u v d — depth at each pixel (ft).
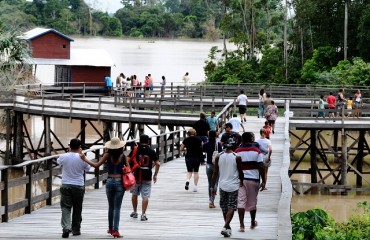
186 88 188.96
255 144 54.03
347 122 127.54
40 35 208.44
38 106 144.66
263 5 310.65
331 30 261.85
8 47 199.00
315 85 205.67
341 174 123.85
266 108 136.77
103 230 55.36
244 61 278.87
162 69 376.27
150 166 59.00
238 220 59.00
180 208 65.72
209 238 52.31
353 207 111.24
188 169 75.20
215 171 52.47
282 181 57.21
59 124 202.18
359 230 68.49
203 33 646.33
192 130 75.46
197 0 628.69
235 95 191.52
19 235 53.42
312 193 123.13
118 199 52.11
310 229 65.72
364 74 214.69
